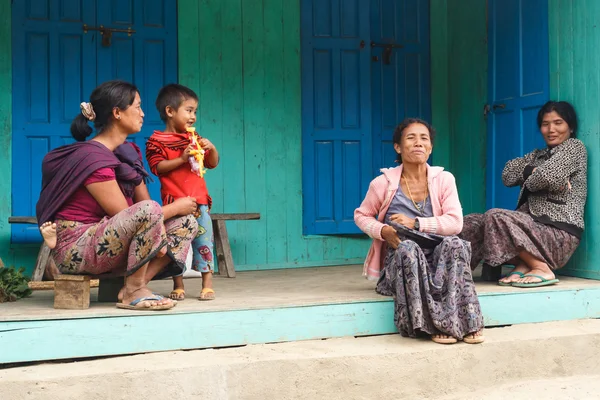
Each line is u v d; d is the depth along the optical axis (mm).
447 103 6746
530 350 3906
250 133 6148
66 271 3625
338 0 6355
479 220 4688
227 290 4539
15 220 5203
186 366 3266
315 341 3760
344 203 6363
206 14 6008
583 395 3658
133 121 3750
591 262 4855
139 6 5824
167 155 4023
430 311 3693
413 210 4137
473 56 6320
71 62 5648
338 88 6348
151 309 3510
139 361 3357
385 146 6551
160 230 3467
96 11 5703
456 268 3764
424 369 3623
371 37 6469
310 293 4293
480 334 3773
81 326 3383
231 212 6094
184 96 4078
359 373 3508
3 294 3998
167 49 5902
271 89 6199
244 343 3646
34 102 5562
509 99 5750
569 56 5016
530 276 4469
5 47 5473
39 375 3141
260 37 6164
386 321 3926
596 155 4785
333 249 6410
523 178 4855
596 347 4074
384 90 6539
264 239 6191
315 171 6312
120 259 3537
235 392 3322
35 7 5559
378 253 4211
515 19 5664
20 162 5531
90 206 3619
